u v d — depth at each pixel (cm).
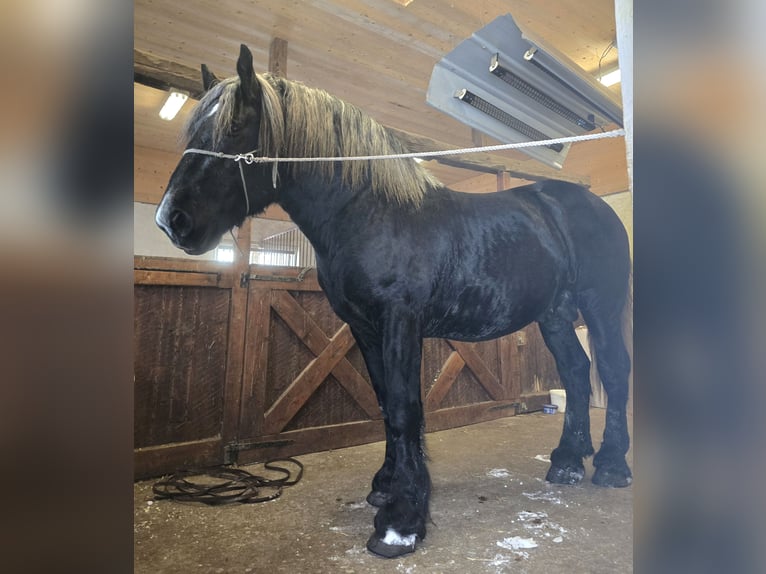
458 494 156
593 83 177
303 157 125
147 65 166
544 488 162
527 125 194
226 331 203
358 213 126
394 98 314
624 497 153
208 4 217
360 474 183
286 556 114
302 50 256
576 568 107
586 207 178
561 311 178
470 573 105
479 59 160
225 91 116
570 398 176
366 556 113
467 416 274
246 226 208
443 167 442
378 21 231
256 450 202
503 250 146
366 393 238
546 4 212
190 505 150
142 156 441
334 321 234
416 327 125
